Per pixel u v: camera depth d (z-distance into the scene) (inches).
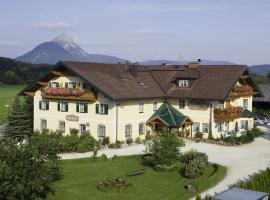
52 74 2331.4
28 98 2635.3
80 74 2137.1
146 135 2282.2
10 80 6624.0
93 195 1305.4
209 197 1178.0
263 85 3440.0
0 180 987.9
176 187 1393.9
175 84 2445.9
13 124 2331.4
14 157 1066.7
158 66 2679.6
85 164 1717.5
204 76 2394.2
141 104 2262.6
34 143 1294.3
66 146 1967.3
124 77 2352.4
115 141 2106.3
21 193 1021.2
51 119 2365.9
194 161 1536.7
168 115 2288.4
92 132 2193.7
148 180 1485.0
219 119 2255.2
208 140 2197.3
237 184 1396.4
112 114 2102.6
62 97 2255.2
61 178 1470.2
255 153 1945.1
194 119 2314.2
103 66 2365.9
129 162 1755.7
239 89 2379.4
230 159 1800.0
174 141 1672.0
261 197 1092.5
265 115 3132.4
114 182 1378.0
